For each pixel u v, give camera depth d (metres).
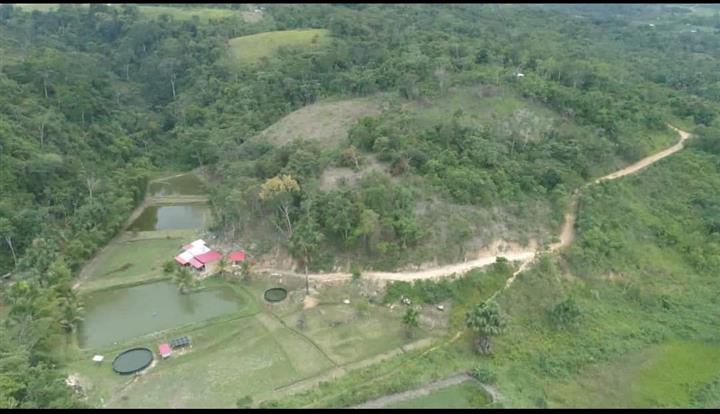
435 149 113.06
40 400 65.38
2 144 110.50
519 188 106.94
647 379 78.81
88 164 127.56
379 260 95.50
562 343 83.81
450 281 92.06
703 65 184.62
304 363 77.94
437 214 99.31
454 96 132.00
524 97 132.25
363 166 111.38
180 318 88.00
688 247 105.38
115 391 72.06
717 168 120.56
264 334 84.00
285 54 174.12
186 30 193.12
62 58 148.00
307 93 154.50
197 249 104.00
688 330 88.75
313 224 96.75
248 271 96.25
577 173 112.06
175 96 173.25
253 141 137.25
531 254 98.00
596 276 96.81
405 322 81.19
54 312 82.44
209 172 141.88
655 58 193.62
